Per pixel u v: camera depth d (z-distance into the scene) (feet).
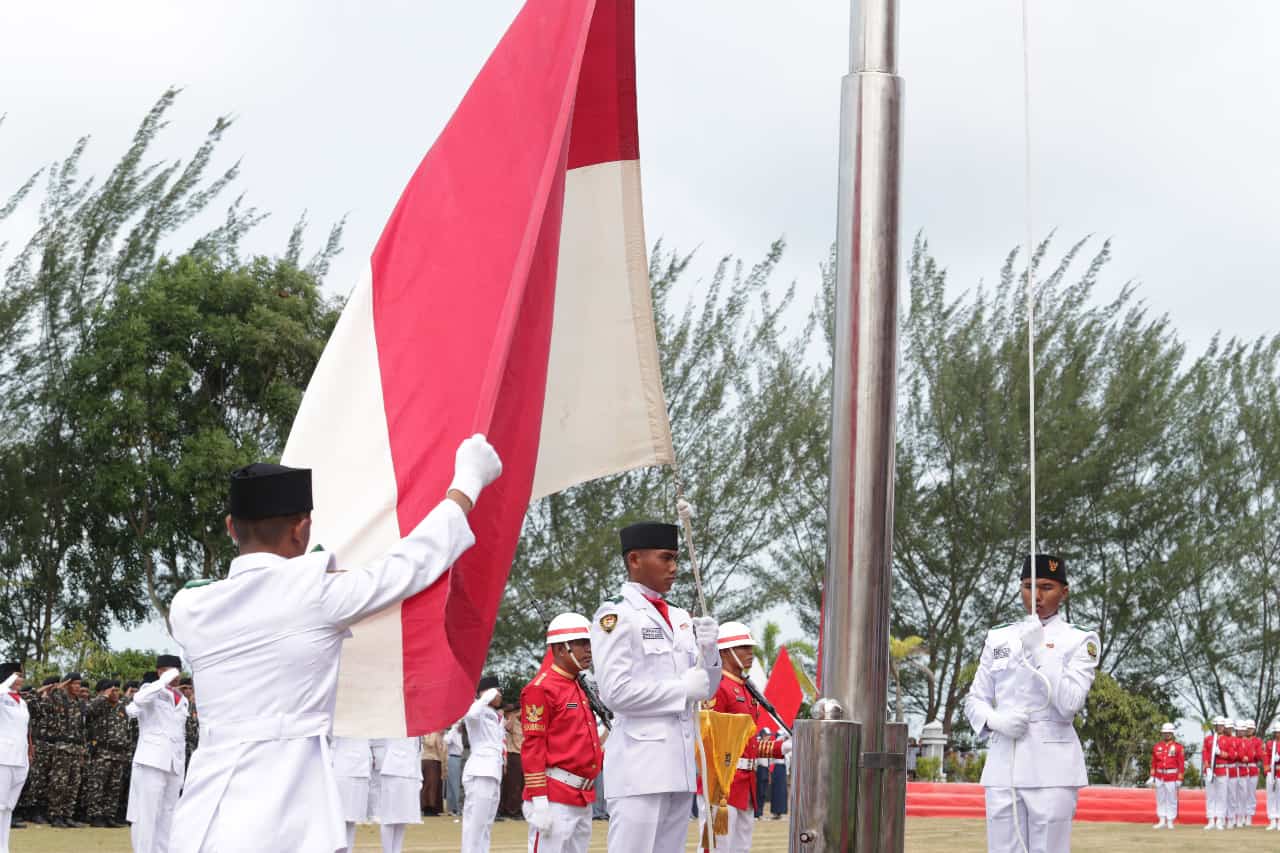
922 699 157.69
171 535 114.73
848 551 15.24
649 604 25.63
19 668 50.96
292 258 128.88
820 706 15.11
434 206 18.17
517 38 18.49
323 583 13.71
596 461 19.42
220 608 13.73
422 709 15.39
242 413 119.75
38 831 61.82
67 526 120.67
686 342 149.07
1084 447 156.04
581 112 19.77
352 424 17.43
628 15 19.75
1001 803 29.19
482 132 18.29
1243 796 96.94
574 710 31.76
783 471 150.51
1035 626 26.37
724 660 38.88
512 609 135.64
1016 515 155.84
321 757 13.65
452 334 17.49
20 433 119.75
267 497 14.23
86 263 123.03
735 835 40.32
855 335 15.49
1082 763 29.19
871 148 15.72
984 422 157.89
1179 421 165.27
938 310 162.20
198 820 13.28
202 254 126.21
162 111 124.98
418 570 13.70
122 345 113.50
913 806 99.91
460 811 84.07
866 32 15.92
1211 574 160.86
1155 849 65.26
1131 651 161.38
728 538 148.56
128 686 68.59
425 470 16.94
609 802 25.12
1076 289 162.09
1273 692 161.38
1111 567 161.07
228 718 13.56
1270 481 165.07
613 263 19.74
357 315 17.94
